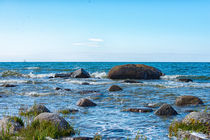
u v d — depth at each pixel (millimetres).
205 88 19688
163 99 13758
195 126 6652
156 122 8102
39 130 5859
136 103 12367
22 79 28578
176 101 12055
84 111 10125
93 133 6730
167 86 20875
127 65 31953
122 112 9898
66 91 17359
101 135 6543
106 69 56688
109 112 9875
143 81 27406
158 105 11672
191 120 6836
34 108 9227
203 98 14164
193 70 52406
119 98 14125
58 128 6457
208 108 10812
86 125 7656
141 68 30688
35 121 6645
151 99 13742
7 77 30969
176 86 20906
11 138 5270
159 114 9391
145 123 7945
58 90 17891
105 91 17406
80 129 7156
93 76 34562
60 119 6828
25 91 17500
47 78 30719
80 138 5848
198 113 7004
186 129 6617
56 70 50719
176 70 52344
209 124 6523
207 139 5820
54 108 10828
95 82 24859
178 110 10406
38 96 15039
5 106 11188
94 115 9258
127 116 9086
